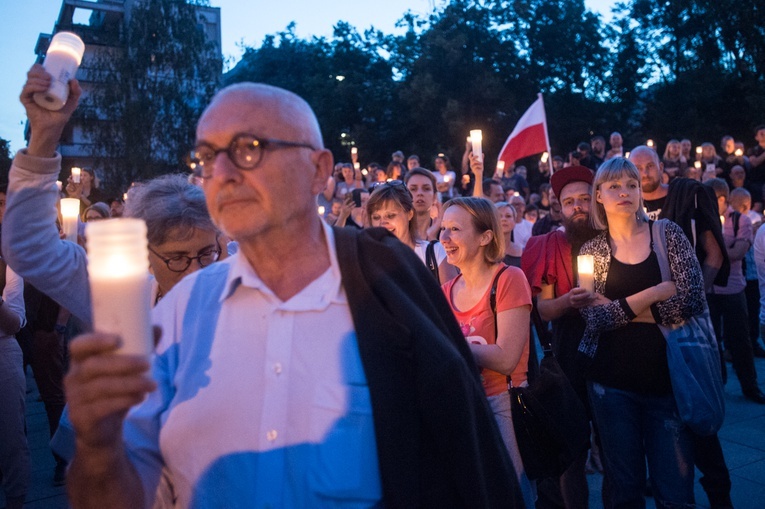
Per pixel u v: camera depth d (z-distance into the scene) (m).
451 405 1.24
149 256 1.98
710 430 2.70
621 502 2.84
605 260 2.99
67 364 5.55
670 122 30.56
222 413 1.25
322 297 1.28
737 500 3.79
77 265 1.93
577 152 12.35
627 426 2.87
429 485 1.27
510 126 32.03
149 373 0.92
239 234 1.25
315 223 1.36
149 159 33.62
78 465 1.03
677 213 3.98
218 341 1.30
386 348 1.24
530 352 2.90
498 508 1.36
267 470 1.22
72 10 43.53
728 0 29.66
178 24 36.19
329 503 1.21
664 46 33.62
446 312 1.42
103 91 35.97
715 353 2.86
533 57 34.50
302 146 1.29
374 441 1.23
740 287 5.75
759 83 28.91
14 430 3.44
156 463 1.31
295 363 1.25
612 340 2.89
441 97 31.89
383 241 1.39
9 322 3.32
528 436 2.54
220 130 1.25
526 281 2.69
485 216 2.72
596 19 34.81
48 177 1.81
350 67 37.00
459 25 33.09
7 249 1.80
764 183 11.80
